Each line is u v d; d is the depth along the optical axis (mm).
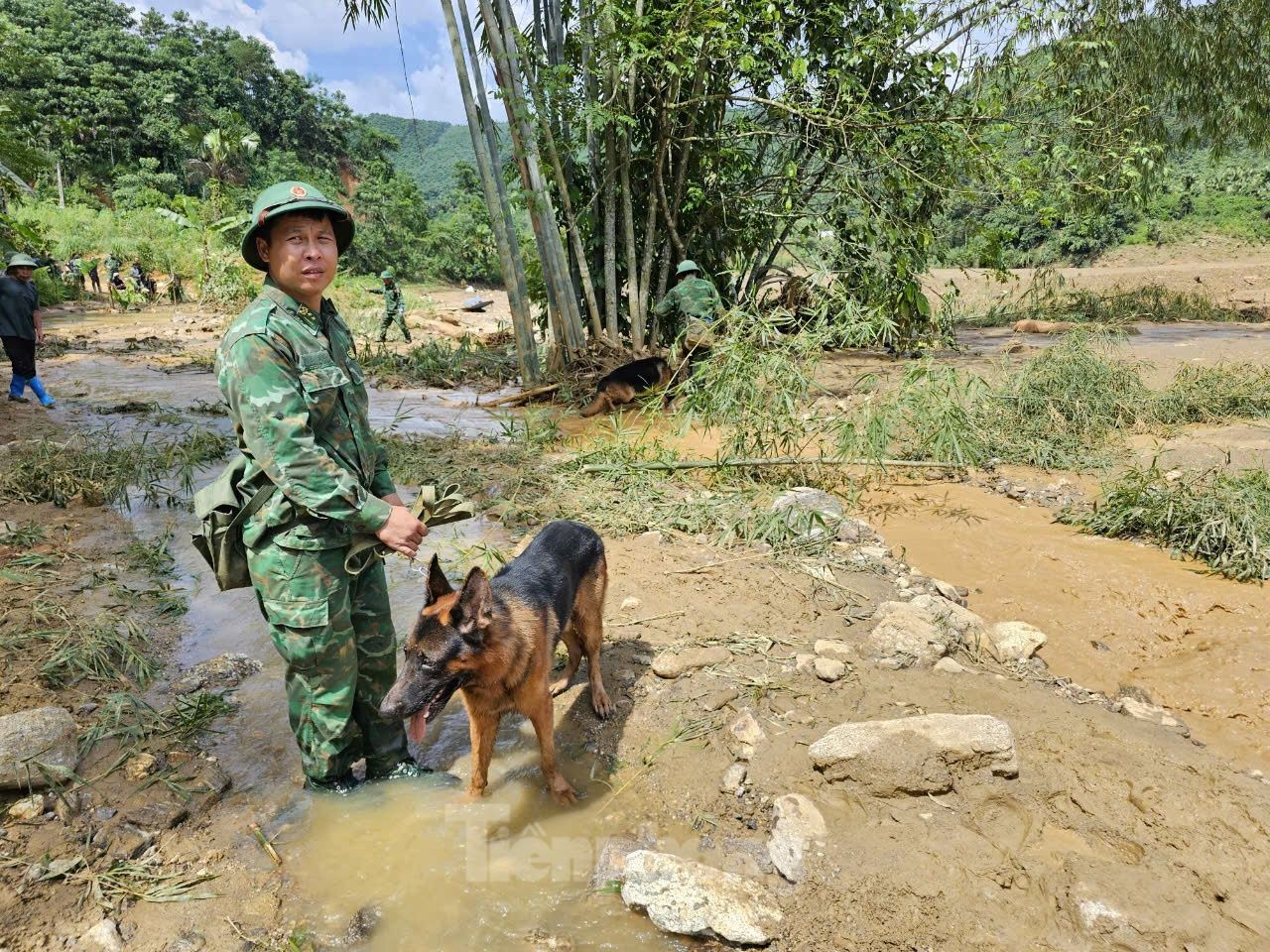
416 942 2561
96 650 4180
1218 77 15227
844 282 12047
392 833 3068
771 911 2645
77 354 15992
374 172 67875
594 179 12078
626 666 4176
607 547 5699
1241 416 8383
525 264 13805
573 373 11938
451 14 10562
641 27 10039
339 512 2801
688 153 11633
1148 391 8805
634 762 3502
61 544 5875
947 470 7375
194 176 55750
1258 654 4219
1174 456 7215
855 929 2557
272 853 2947
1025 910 2582
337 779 3279
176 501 7016
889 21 11789
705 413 7379
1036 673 4180
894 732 3256
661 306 11383
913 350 12797
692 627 4512
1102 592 5012
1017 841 2885
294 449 2736
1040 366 8820
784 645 4309
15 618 4562
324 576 2951
